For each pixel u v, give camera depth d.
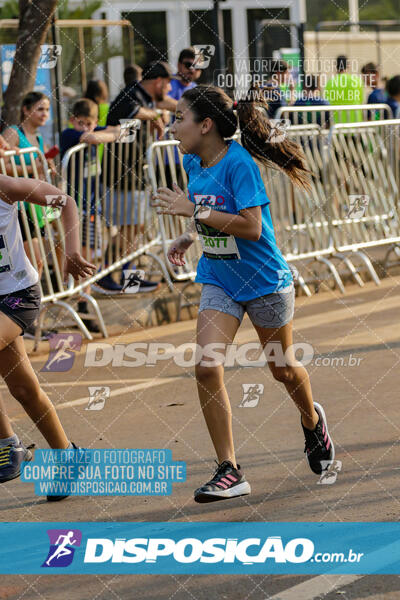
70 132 9.90
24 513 5.34
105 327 10.02
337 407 6.96
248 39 22.00
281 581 4.29
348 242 12.08
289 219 11.45
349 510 5.05
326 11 23.06
